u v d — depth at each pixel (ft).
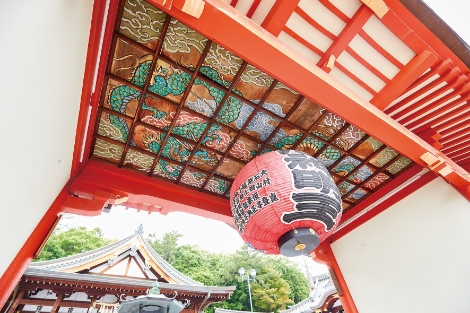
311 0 10.57
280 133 13.93
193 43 10.22
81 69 8.53
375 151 15.21
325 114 13.05
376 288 16.70
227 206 17.12
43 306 32.35
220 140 14.07
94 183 13.44
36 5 4.44
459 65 11.98
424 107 14.05
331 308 46.96
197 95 11.96
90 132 12.34
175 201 15.51
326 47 11.85
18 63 4.35
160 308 22.65
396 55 11.96
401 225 16.47
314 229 9.68
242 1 10.45
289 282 122.42
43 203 9.77
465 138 15.16
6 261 8.00
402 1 10.41
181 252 128.06
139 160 14.53
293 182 9.46
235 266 116.16
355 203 19.16
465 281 13.06
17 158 5.83
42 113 6.43
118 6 9.05
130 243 44.98
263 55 8.18
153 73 10.98
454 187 14.43
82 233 106.32
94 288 33.81
